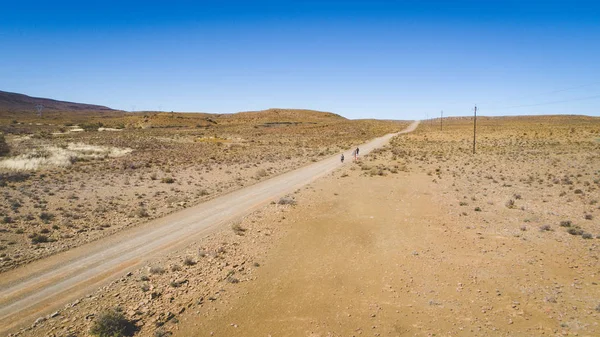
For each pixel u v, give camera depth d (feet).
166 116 478.18
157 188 99.96
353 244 57.52
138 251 53.78
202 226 66.28
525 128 360.89
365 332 34.09
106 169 132.67
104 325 33.40
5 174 107.86
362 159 175.42
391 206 80.94
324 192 96.53
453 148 226.38
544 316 35.40
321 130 415.85
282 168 144.87
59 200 81.35
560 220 66.80
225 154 197.36
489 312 36.55
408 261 50.01
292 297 41.06
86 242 56.75
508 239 57.47
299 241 59.11
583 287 40.96
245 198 89.61
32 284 42.68
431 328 34.27
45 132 302.86
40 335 32.99
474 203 81.71
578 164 135.95
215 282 44.24
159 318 36.22
